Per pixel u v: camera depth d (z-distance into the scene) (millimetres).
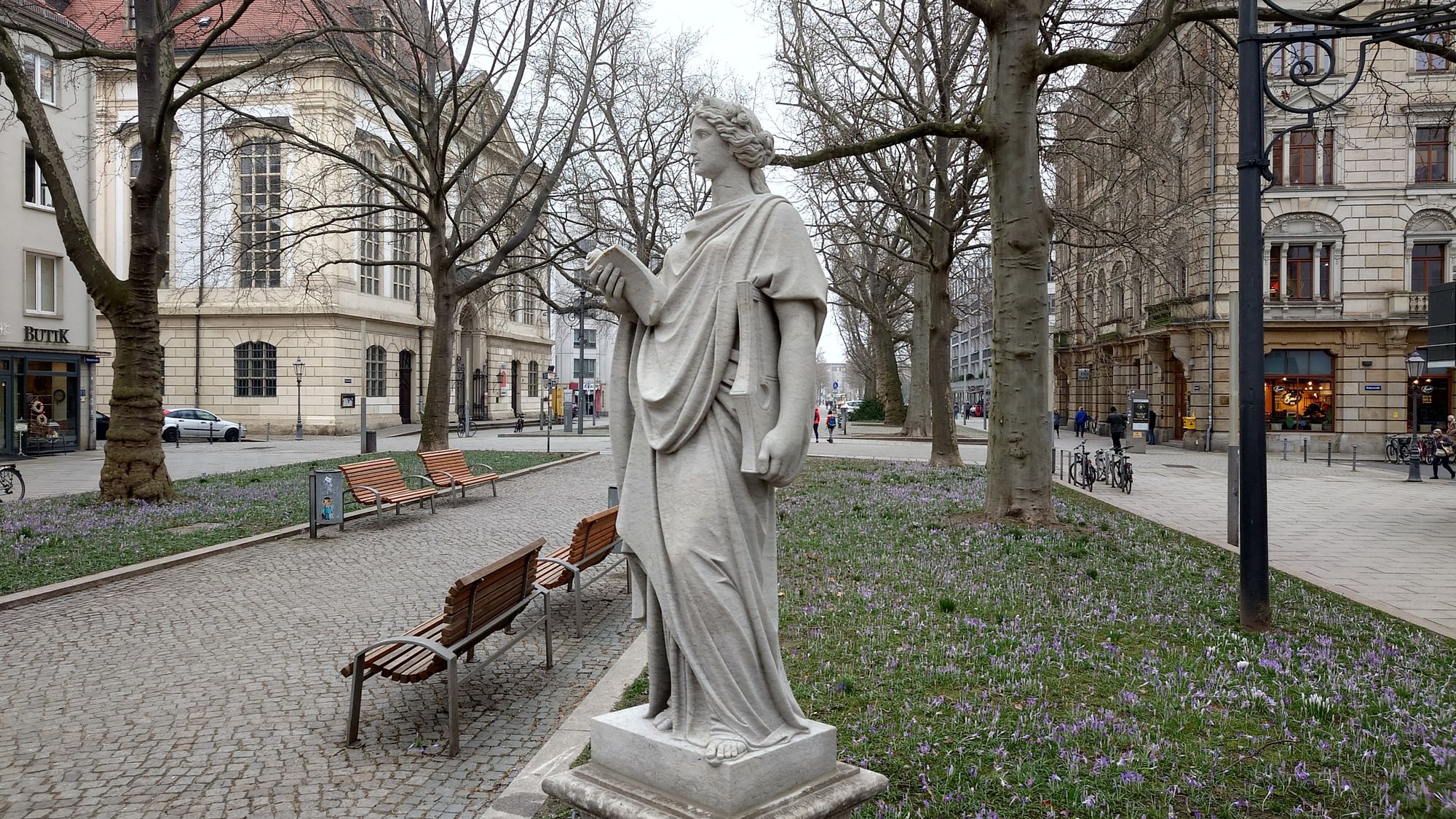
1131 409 34531
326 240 39094
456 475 16172
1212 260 34156
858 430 46406
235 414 40375
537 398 64562
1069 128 17906
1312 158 34062
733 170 2982
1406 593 8688
